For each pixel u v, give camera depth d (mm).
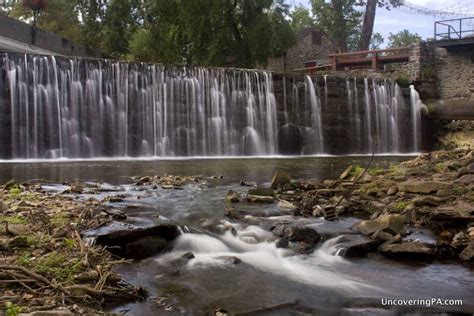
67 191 11305
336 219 9375
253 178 15266
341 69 39531
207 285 6137
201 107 26531
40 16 43156
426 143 33156
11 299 4934
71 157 23422
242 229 8508
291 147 28781
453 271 6887
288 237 8047
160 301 5531
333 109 30094
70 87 23422
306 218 9414
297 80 29062
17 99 22219
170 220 8648
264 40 37469
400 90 32688
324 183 12758
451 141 31938
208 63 37031
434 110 32531
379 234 8008
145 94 25188
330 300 5793
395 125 32281
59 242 6824
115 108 24469
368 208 10031
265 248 7738
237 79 27469
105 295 5398
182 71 26078
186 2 35969
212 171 17531
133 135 24859
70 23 45906
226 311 5301
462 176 11570
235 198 10750
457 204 9234
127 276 6289
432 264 7184
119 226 7684
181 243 7719
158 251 7352
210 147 26750
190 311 5289
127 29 46500
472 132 31219
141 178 13922
